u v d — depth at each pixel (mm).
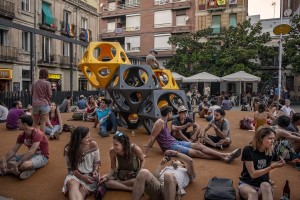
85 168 4012
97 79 8258
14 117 8641
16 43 22688
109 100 8891
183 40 29344
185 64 28375
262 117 7266
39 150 4820
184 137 6316
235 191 3773
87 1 31672
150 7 38375
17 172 4465
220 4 33625
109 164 5254
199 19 35281
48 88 6504
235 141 7438
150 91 7820
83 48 31266
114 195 3996
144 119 7973
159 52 37406
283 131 5273
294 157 5215
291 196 4078
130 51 40125
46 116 6578
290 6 33594
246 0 32719
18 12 22594
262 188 3447
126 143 3975
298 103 27594
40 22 24797
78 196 3668
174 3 36562
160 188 3656
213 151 5496
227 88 31328
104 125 7914
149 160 5453
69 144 3973
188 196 4020
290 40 25125
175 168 4211
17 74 22891
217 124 6535
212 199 3605
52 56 26344
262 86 30859
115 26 41781
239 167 5160
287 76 31141
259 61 31531
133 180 4047
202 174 4793
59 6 27250
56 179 4578
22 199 4016
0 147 6359
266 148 3629
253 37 26109
